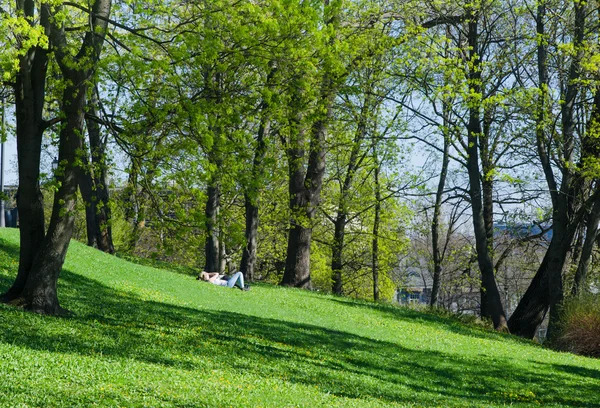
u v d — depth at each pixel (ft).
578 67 95.25
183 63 48.75
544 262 112.37
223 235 50.34
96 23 50.88
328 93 61.11
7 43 42.55
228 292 87.76
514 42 104.99
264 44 50.39
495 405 46.73
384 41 97.30
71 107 49.80
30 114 50.80
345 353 59.16
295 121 58.44
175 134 49.01
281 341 58.90
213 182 50.60
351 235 165.99
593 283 105.09
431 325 91.45
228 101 50.47
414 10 102.78
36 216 51.80
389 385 48.42
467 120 106.22
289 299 92.38
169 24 54.80
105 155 50.24
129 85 48.29
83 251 85.20
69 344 40.60
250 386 37.70
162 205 49.32
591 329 86.58
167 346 45.96
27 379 30.50
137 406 29.04
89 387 30.86
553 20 99.86
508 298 184.44
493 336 91.76
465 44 108.88
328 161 141.38
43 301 50.72
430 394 48.08
